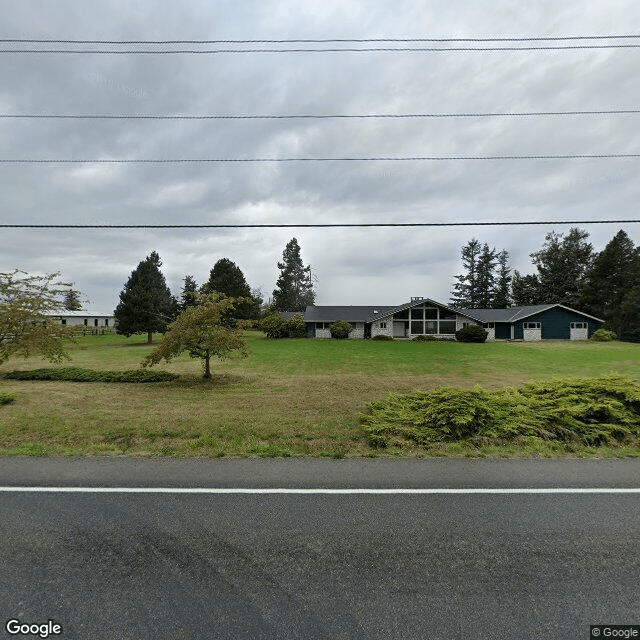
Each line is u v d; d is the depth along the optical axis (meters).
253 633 2.21
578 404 6.70
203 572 2.74
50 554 2.95
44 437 5.95
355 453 5.31
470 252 75.25
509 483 4.27
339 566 2.81
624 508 3.70
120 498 3.88
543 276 60.62
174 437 6.00
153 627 2.25
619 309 44.38
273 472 4.59
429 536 3.21
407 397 8.33
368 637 2.18
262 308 59.44
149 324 35.28
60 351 12.25
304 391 10.44
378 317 42.09
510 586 2.61
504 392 7.92
